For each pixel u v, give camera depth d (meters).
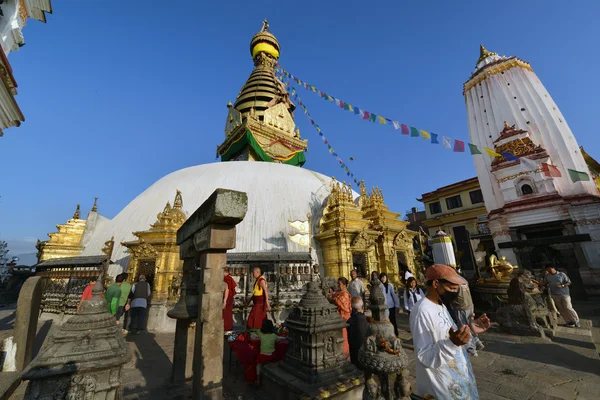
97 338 3.13
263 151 26.83
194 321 5.62
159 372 6.14
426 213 38.09
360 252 15.42
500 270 11.43
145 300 10.30
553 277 10.40
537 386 5.12
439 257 12.22
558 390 4.93
